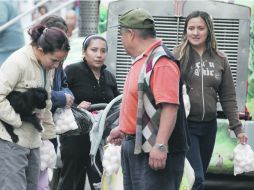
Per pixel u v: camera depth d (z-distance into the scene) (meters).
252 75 15.56
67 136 13.88
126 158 10.86
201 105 12.91
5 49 19.00
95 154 13.15
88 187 15.70
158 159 10.34
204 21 12.98
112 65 15.90
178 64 10.57
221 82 13.17
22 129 11.47
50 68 11.51
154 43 10.62
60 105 12.84
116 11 15.88
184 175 11.48
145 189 10.61
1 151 11.36
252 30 15.62
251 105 15.55
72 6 25.59
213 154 14.90
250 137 14.83
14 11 19.62
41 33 11.40
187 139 10.89
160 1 15.73
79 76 14.23
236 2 15.70
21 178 11.41
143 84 10.48
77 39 17.25
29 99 11.33
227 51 15.64
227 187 16.44
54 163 12.42
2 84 11.24
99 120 13.13
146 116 10.53
